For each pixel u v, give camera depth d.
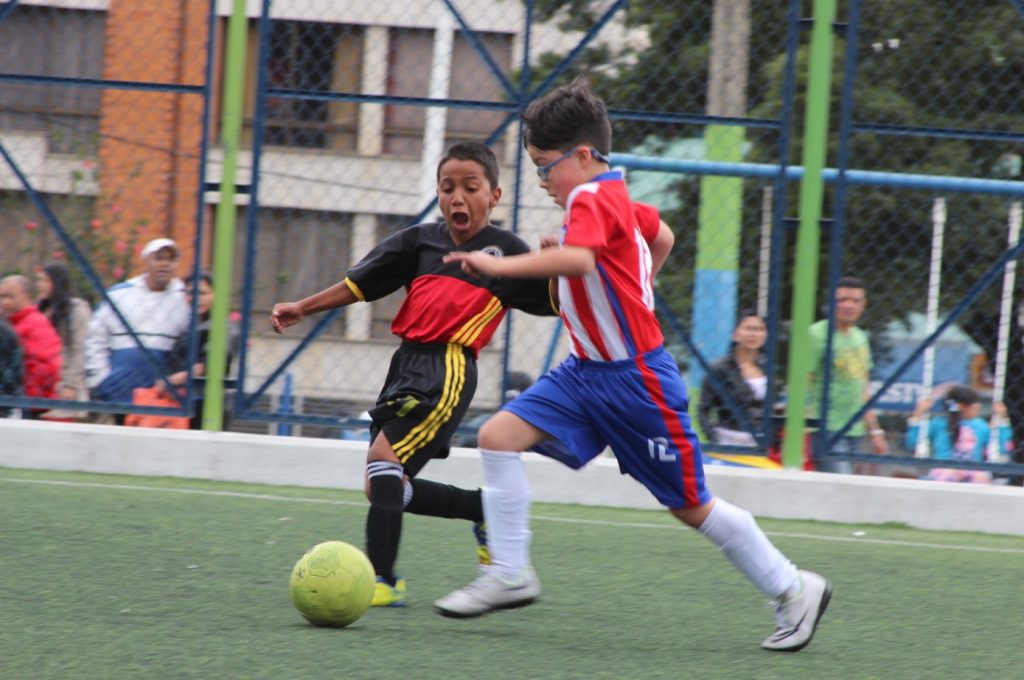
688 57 26.64
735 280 24.45
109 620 12.73
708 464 23.84
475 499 14.84
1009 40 27.25
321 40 29.88
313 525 19.28
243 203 27.34
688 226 26.14
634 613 14.43
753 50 27.62
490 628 13.28
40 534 17.17
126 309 24.16
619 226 12.06
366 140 33.06
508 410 12.91
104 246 24.84
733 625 14.04
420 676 11.12
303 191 32.50
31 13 29.27
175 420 25.08
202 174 23.58
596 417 12.51
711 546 19.05
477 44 23.03
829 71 22.62
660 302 23.75
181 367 24.27
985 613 15.38
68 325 24.47
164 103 27.73
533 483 23.05
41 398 24.31
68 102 28.56
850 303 23.52
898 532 21.94
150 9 28.08
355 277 14.66
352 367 25.56
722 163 23.55
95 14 29.06
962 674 12.30
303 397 25.27
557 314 14.48
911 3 27.55
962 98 27.97
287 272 27.30
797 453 23.33
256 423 24.73
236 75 23.39
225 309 23.94
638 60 26.75
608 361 12.37
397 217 27.94
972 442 23.50
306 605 12.62
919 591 16.62
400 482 14.19
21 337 24.28
